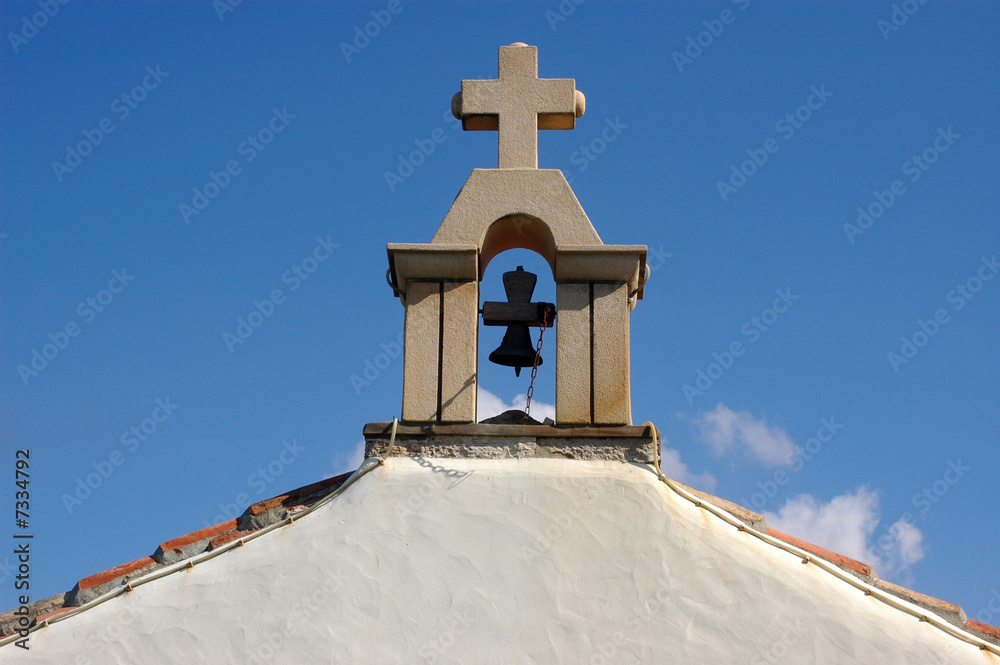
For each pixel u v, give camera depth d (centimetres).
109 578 711
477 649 655
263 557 693
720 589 680
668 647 658
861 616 672
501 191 811
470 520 706
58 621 668
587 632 662
